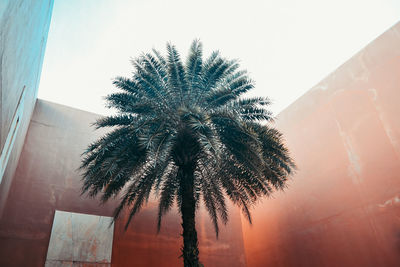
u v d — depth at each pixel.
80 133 13.92
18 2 2.77
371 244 10.83
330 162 12.98
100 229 12.23
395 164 10.72
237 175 10.51
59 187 12.29
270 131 10.30
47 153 12.73
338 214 12.15
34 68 6.82
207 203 12.33
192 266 8.93
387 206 10.63
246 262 15.45
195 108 8.62
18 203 11.27
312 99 14.59
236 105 10.09
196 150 10.09
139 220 13.30
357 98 12.58
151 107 9.56
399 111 10.98
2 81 3.00
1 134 3.70
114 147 9.51
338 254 11.77
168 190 11.34
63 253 11.16
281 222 14.43
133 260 12.40
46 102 13.85
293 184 14.34
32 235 10.98
